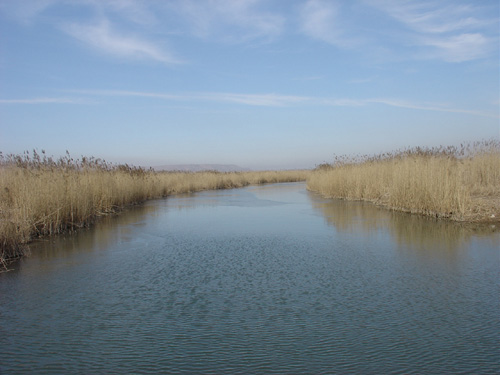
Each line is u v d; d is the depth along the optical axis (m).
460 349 5.41
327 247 11.63
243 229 14.92
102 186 19.83
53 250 11.82
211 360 5.24
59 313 6.95
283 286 8.18
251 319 6.53
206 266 9.83
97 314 6.88
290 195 30.84
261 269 9.47
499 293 7.51
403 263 9.73
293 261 10.15
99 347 5.67
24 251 11.24
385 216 17.20
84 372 5.00
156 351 5.52
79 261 10.51
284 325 6.28
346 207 21.00
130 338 5.93
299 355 5.33
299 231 14.26
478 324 6.18
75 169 18.89
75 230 15.08
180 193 34.88
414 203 17.48
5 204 13.38
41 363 5.25
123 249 11.89
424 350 5.40
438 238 12.41
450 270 9.07
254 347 5.57
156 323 6.45
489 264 9.45
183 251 11.49
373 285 8.15
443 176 16.64
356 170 26.20
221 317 6.64
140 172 29.20
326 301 7.29
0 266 10.09
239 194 33.03
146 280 8.77
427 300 7.24
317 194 31.06
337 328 6.14
